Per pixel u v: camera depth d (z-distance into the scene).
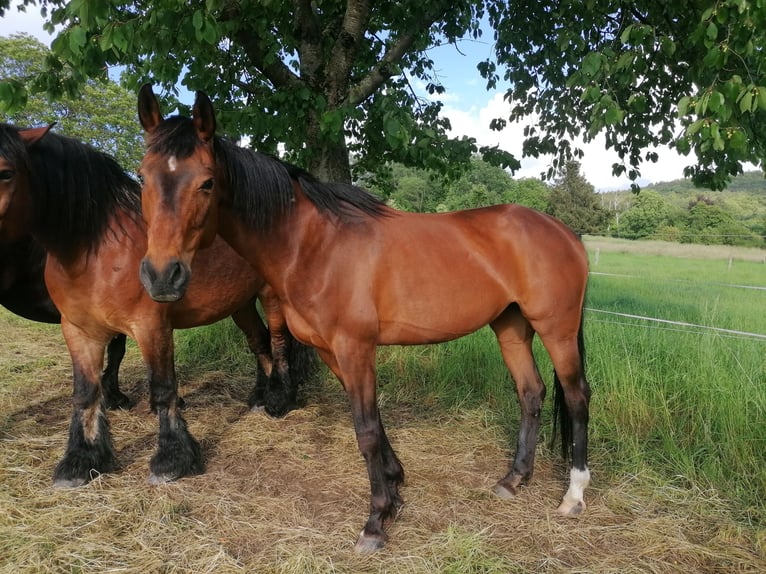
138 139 24.47
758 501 2.43
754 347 3.78
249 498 2.55
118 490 2.58
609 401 3.39
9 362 4.79
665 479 2.69
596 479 2.75
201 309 3.12
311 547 2.13
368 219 2.35
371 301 2.23
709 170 4.49
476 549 2.09
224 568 1.98
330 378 4.48
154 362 2.70
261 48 3.98
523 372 2.79
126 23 2.69
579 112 4.90
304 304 2.27
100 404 2.80
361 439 2.24
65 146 2.52
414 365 4.41
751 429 2.87
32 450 2.98
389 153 5.14
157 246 1.83
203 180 1.91
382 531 2.20
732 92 2.32
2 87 2.85
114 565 2.00
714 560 2.07
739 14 2.37
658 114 4.64
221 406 3.96
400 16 4.46
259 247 2.28
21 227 2.41
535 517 2.41
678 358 3.79
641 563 2.05
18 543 2.08
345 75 4.24
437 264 2.30
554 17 4.16
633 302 7.01
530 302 2.44
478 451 3.15
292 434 3.39
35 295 3.24
